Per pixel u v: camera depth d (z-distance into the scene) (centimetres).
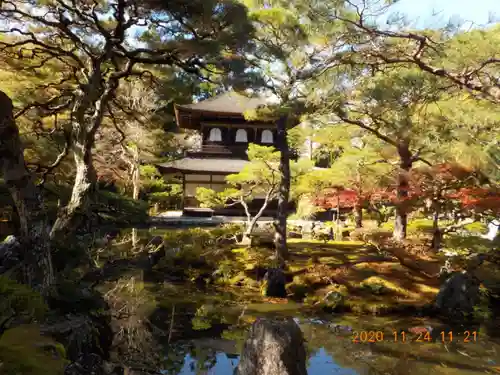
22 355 447
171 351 797
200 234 1617
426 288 1159
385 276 1230
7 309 366
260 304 1136
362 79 1187
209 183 3183
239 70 1040
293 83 1280
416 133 1177
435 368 744
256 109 1423
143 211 1431
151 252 1501
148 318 978
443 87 1024
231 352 806
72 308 721
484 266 1307
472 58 918
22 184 695
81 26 1102
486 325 968
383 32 952
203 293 1230
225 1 932
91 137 1021
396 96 1017
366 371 728
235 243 1675
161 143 2289
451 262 1252
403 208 1407
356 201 1689
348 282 1201
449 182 1298
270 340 512
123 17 992
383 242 1498
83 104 982
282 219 1447
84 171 1003
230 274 1350
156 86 1405
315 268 1317
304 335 909
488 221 1405
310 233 2114
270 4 1342
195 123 3538
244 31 976
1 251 662
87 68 1186
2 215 1280
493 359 782
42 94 1330
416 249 1454
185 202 3162
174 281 1355
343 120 1380
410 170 1425
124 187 2861
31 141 1283
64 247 903
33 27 1127
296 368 511
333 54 1113
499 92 1005
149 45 1070
